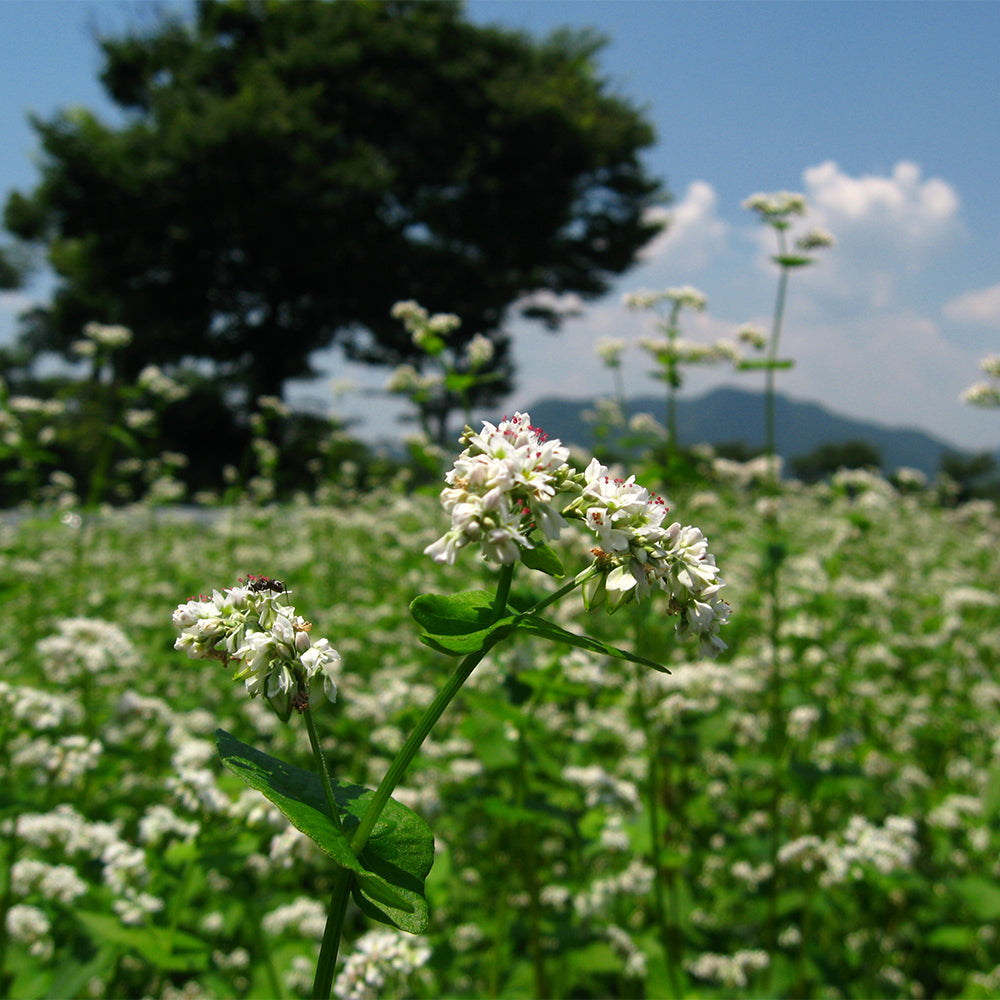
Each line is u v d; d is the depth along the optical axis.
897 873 4.73
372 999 3.43
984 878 5.34
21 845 3.99
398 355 50.66
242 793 3.67
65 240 48.94
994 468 33.75
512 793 5.09
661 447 6.01
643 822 4.88
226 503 13.48
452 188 48.19
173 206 42.19
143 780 5.80
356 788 2.07
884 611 9.44
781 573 9.77
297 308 48.09
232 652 1.99
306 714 1.95
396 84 46.69
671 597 2.05
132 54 47.78
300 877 5.38
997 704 8.12
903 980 5.07
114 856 3.64
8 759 4.21
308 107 43.69
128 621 8.86
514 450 1.98
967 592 8.57
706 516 10.75
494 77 48.81
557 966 4.48
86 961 3.29
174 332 47.19
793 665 7.33
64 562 10.77
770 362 6.12
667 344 6.20
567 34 55.66
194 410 45.31
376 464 17.28
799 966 4.62
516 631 1.85
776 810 5.05
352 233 43.75
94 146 41.53
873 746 6.79
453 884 5.18
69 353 57.06
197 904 4.64
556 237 52.31
